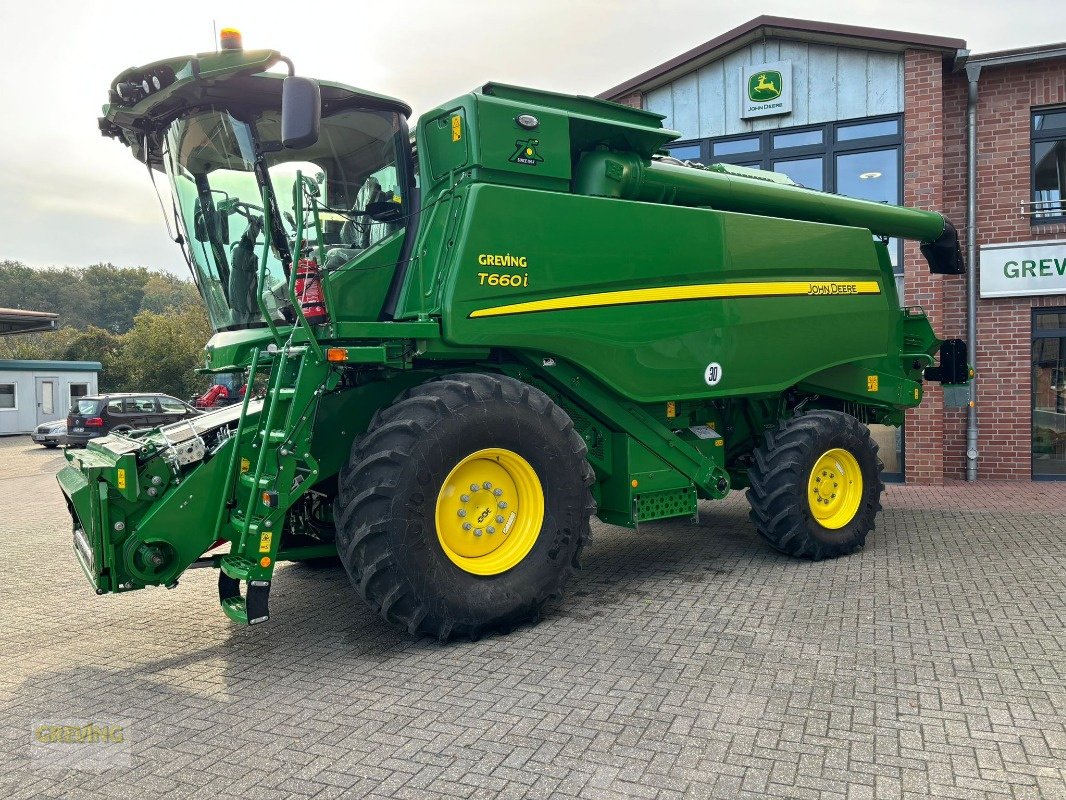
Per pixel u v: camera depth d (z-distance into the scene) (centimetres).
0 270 11925
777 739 314
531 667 402
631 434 562
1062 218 1088
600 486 578
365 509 418
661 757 302
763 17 1119
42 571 664
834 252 682
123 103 477
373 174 506
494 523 470
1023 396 1098
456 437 436
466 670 401
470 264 459
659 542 723
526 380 530
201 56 434
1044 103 1079
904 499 970
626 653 420
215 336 554
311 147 484
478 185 466
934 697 353
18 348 5181
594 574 600
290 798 279
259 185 465
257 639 464
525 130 495
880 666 392
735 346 602
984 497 972
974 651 412
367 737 325
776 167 1172
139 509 423
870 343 722
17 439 2678
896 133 1109
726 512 896
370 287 494
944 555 645
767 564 627
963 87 1115
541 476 475
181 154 494
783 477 620
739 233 604
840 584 557
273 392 428
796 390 716
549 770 294
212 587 596
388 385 489
